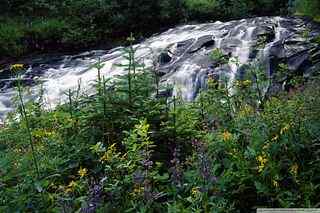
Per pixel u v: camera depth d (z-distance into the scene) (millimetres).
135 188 3486
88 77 11062
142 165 3713
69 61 12805
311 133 3932
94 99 4566
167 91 4984
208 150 3979
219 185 3570
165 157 4316
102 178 3564
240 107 4801
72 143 4195
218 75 9414
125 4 15094
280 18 12266
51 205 3406
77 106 4762
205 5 16172
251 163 3809
